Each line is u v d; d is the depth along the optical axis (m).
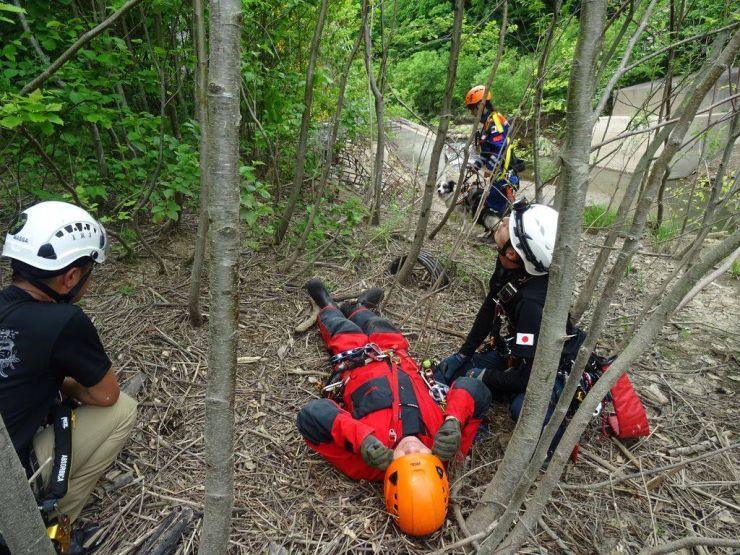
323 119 5.34
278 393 2.78
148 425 2.45
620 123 7.63
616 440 2.63
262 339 3.17
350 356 2.64
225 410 1.29
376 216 4.65
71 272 1.72
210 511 1.43
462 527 2.01
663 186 4.76
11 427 1.60
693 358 3.34
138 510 2.04
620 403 2.46
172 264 3.76
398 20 4.68
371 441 2.08
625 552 2.06
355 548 1.99
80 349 1.72
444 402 2.56
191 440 2.39
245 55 3.58
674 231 4.96
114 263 3.69
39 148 2.49
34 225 1.67
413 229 4.96
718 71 1.30
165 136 3.31
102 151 3.53
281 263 3.97
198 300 3.00
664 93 3.66
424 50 8.50
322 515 2.12
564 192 1.19
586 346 1.39
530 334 2.34
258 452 2.40
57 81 2.92
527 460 1.70
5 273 3.43
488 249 4.73
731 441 2.65
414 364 2.76
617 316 3.78
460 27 2.92
